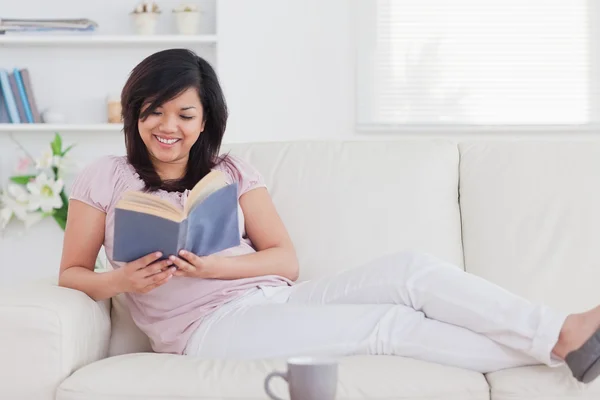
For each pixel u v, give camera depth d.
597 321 1.70
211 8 4.54
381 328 1.88
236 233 1.95
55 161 4.26
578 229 2.34
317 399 1.24
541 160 2.46
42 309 1.79
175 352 2.06
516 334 1.76
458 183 2.52
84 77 4.51
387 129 4.44
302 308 1.97
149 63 2.16
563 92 4.45
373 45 4.44
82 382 1.73
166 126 2.13
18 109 4.34
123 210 1.79
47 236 4.50
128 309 2.24
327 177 2.46
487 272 2.33
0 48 4.48
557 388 1.71
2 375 1.78
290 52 4.42
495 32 4.45
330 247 2.36
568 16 4.45
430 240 2.37
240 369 1.76
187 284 2.08
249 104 4.42
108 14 4.54
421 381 1.71
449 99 4.45
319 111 4.44
